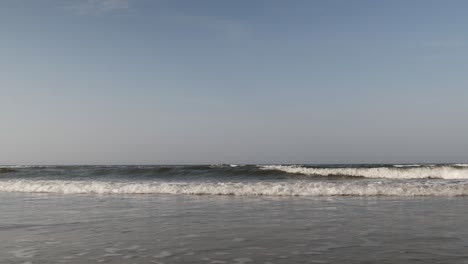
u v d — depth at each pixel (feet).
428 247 18.83
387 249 18.49
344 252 18.02
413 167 86.48
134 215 30.76
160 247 19.35
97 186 54.13
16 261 16.84
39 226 25.84
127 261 16.74
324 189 46.60
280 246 19.38
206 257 17.35
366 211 31.81
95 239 21.39
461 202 37.40
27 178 95.61
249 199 42.09
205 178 89.25
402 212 31.04
